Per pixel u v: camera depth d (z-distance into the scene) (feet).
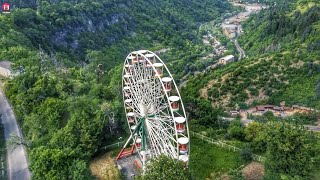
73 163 183.52
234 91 407.44
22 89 270.87
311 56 419.54
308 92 382.01
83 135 215.51
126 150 229.45
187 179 152.35
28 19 517.55
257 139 222.07
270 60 438.81
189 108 293.84
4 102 284.41
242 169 207.31
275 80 408.46
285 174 175.52
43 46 491.72
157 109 199.62
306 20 539.29
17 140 228.63
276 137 178.60
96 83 319.88
